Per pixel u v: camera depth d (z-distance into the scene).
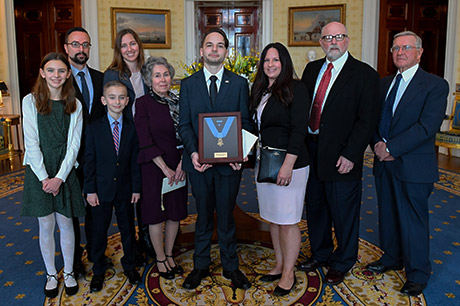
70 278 3.05
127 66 3.38
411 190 2.97
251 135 2.83
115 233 4.20
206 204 3.07
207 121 2.81
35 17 9.38
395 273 3.32
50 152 2.88
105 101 3.03
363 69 2.98
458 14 7.39
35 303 2.92
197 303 2.93
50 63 2.79
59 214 2.98
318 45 9.28
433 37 9.46
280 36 9.65
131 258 3.22
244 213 4.16
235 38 9.91
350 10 8.98
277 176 2.77
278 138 2.84
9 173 6.62
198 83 2.95
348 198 3.10
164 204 3.15
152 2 9.53
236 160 2.78
